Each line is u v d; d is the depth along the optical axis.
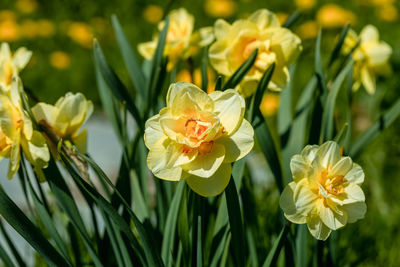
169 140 1.05
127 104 1.22
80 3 4.39
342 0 4.03
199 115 1.04
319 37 1.22
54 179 1.12
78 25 3.74
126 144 1.22
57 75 3.60
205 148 1.04
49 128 1.12
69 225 1.22
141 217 1.20
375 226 1.58
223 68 1.19
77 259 1.22
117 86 1.21
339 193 1.07
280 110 1.29
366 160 1.99
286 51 1.18
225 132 1.05
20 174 1.16
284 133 1.27
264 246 1.29
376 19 3.89
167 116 1.04
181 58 1.28
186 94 1.04
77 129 1.14
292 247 1.19
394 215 1.69
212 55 1.19
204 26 4.00
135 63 1.28
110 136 3.00
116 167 2.59
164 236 1.17
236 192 1.09
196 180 1.06
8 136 1.08
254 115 1.14
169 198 1.22
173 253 1.19
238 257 1.12
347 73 1.22
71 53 3.87
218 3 3.70
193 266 1.14
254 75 1.18
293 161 1.07
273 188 1.40
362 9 3.97
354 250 1.42
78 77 3.56
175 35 1.28
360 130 2.74
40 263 1.38
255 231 1.24
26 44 3.84
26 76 3.56
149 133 1.05
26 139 1.09
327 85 1.25
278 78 1.19
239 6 4.12
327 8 3.21
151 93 1.23
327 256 1.22
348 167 1.08
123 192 1.20
